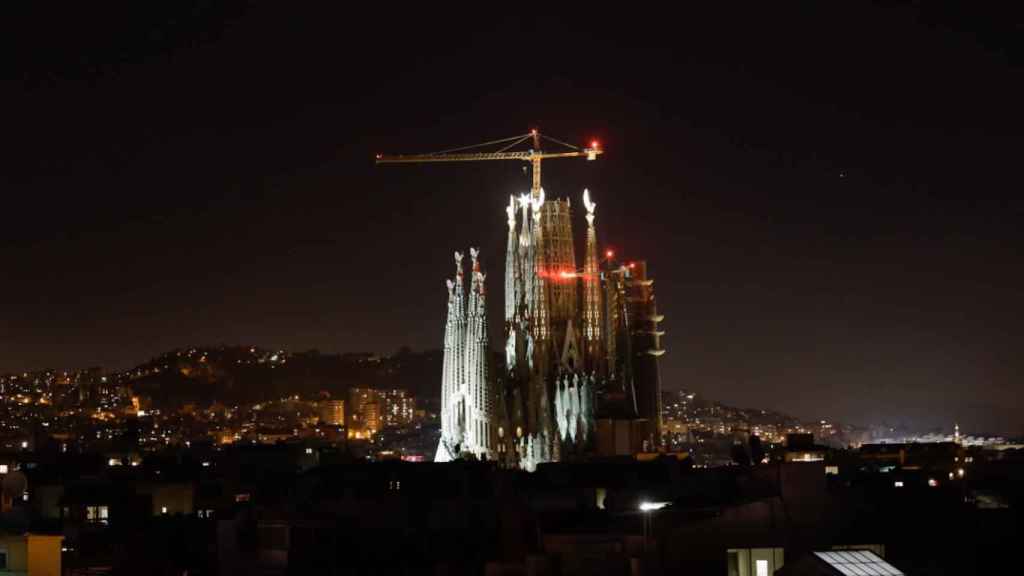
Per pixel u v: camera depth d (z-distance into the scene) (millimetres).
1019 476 145250
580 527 105500
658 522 92500
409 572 101500
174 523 145500
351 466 175375
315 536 105500
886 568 76688
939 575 87000
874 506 88250
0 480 120625
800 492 87562
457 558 104625
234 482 191875
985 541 88500
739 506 88750
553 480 152375
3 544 92812
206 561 121812
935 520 88438
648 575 85500
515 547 103812
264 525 105125
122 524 151625
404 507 126875
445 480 154500
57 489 173125
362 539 109125
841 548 84875
